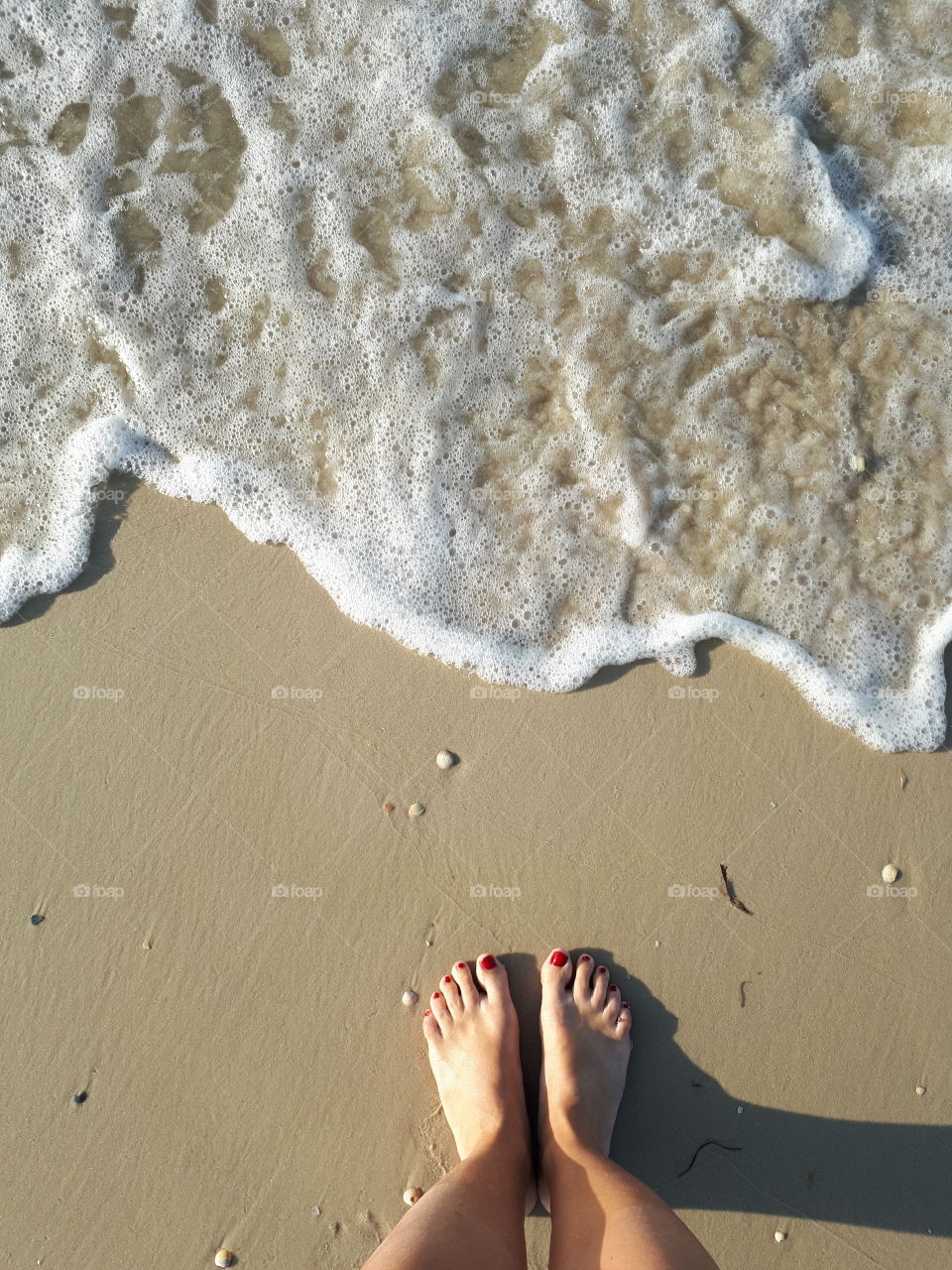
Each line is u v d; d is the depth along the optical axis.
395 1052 1.73
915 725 1.75
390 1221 1.69
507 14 1.85
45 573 1.82
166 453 1.86
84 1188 1.72
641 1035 1.72
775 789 1.76
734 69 1.83
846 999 1.72
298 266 1.86
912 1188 1.68
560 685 1.78
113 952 1.76
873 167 1.82
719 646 1.79
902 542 1.79
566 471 1.83
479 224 1.85
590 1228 1.46
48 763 1.79
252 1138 1.72
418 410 1.84
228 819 1.78
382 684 1.80
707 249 1.82
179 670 1.81
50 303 1.87
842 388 1.80
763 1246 1.68
